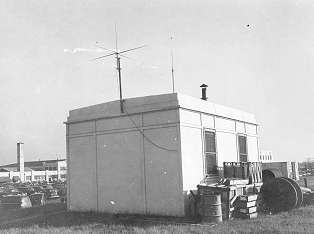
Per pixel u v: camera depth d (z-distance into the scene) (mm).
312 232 12758
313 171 75312
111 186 19203
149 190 17984
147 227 14828
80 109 20719
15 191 43344
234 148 22391
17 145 91625
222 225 14656
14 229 15648
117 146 19172
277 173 21641
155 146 17953
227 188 16266
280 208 18078
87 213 19312
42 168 110812
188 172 17547
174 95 17688
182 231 13586
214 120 20422
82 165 20375
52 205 25375
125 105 18969
